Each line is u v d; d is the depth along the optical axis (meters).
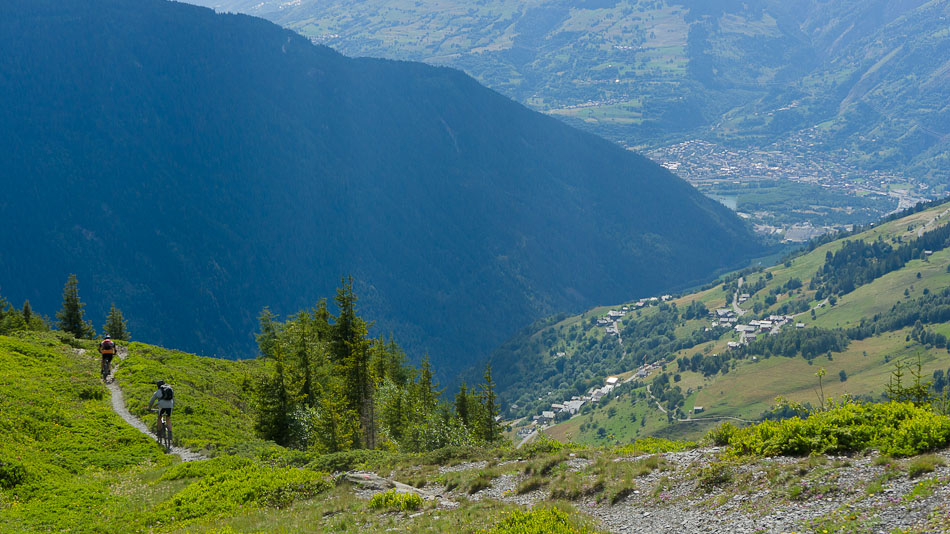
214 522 23.78
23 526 23.05
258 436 47.75
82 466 32.78
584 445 32.12
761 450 21.97
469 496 25.77
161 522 24.59
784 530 16.34
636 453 27.06
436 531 19.91
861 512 16.11
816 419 21.89
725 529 17.38
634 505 21.03
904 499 16.09
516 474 27.16
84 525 23.64
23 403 39.12
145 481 30.92
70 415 39.84
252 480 28.56
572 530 17.92
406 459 33.28
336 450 48.50
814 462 19.66
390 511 23.36
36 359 51.72
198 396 52.34
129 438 37.97
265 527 22.22
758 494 18.97
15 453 31.09
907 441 19.02
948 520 14.30
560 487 23.98
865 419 21.28
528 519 19.00
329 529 21.59
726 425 26.05
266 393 49.38
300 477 29.12
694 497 20.28
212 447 38.16
